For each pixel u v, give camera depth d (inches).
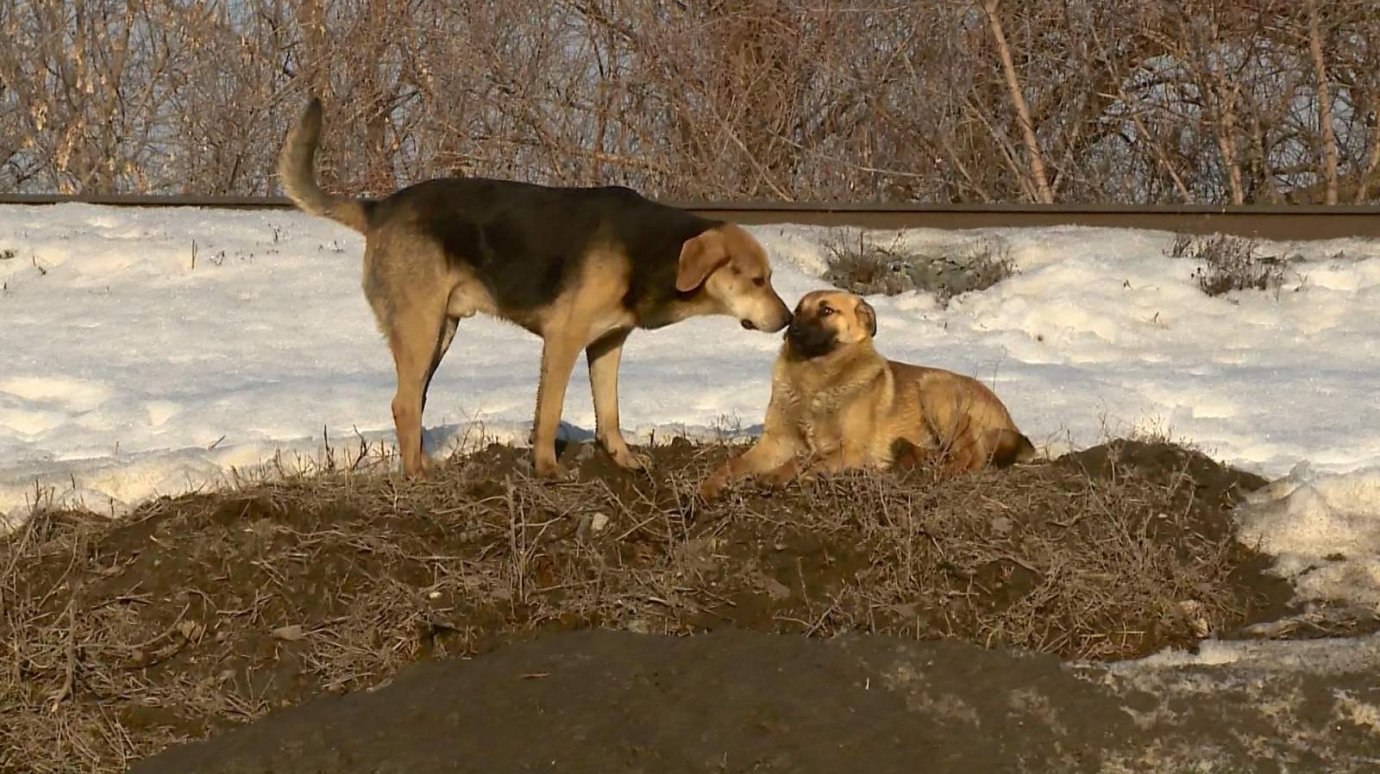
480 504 328.5
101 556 316.5
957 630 300.0
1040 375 507.5
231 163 1148.5
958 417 364.8
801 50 1074.1
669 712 259.3
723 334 581.9
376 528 320.8
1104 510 336.5
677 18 1113.4
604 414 356.8
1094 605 306.5
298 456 363.9
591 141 1138.0
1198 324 590.9
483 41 1129.4
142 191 1170.6
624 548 317.4
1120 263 645.3
